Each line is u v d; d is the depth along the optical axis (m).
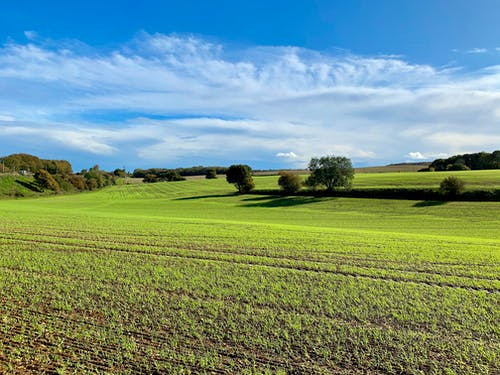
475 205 49.97
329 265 15.45
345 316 10.34
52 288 11.88
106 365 7.76
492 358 8.33
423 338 9.14
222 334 9.16
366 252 17.84
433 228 35.81
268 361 8.12
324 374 7.72
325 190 68.81
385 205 54.53
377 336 9.21
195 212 52.25
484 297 11.79
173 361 7.97
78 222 26.61
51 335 8.82
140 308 10.52
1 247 17.59
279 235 22.45
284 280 13.31
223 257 16.50
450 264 15.78
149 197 87.12
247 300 11.34
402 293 12.12
